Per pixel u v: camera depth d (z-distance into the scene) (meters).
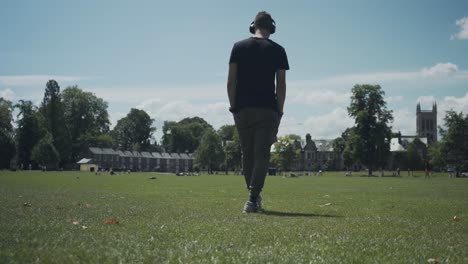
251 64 10.13
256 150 10.05
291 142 131.00
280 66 10.35
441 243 5.56
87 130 157.12
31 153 126.94
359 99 102.06
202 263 4.10
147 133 199.12
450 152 100.06
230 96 10.41
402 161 184.25
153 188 22.75
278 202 13.07
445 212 9.90
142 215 8.23
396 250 4.97
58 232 5.77
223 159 149.88
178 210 9.39
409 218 8.50
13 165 137.75
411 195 18.00
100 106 160.25
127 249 4.70
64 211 8.73
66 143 139.00
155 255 4.41
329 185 32.81
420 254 4.77
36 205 10.12
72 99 155.88
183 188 23.52
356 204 12.30
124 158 196.50
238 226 6.75
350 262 4.29
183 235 5.75
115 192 17.45
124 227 6.46
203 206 10.70
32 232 5.69
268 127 10.16
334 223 7.36
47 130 133.38
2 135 120.94
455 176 94.00
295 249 4.84
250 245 5.11
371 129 100.94
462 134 98.44
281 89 10.40
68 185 25.14
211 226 6.66
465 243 5.60
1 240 5.00
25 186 22.45
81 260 4.14
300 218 8.22
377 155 102.44
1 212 8.30
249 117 10.13
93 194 15.55
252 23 10.90
